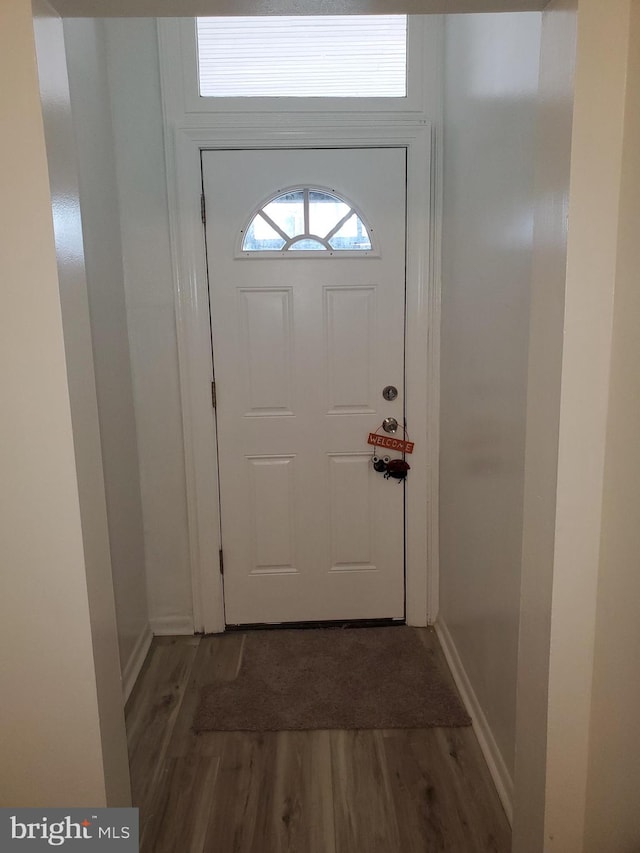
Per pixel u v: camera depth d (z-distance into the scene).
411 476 2.61
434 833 1.65
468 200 2.04
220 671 2.40
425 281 2.47
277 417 2.57
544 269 1.23
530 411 1.31
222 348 2.51
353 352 2.54
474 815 1.71
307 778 1.85
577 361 1.15
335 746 1.98
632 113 1.06
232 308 2.49
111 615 1.38
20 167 1.10
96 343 2.08
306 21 2.33
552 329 1.19
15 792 1.30
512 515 1.63
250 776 1.86
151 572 2.65
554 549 1.21
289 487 2.62
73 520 1.21
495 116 1.72
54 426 1.18
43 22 1.11
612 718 1.20
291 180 2.41
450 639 2.42
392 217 2.45
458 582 2.29
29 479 1.19
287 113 2.36
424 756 1.93
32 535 1.21
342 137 2.38
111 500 2.20
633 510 1.10
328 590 2.70
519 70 1.51
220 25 2.32
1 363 1.16
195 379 2.51
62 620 1.24
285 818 1.71
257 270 2.47
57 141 1.16
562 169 1.13
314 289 2.49
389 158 2.41
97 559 1.30
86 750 1.29
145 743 2.01
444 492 2.51
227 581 2.68
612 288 1.13
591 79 1.07
